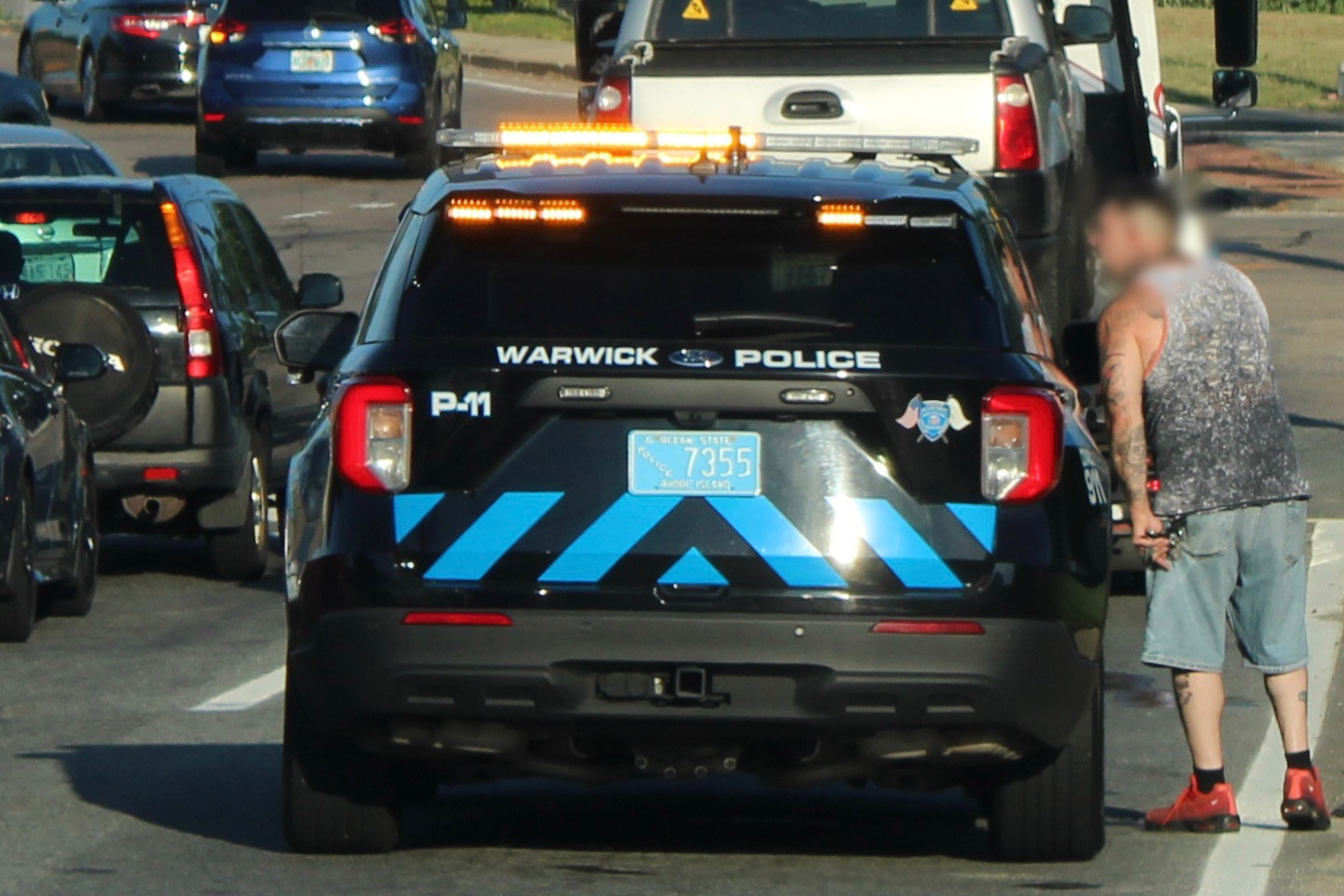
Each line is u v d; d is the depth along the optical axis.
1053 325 40.75
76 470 42.91
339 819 25.62
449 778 25.39
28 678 37.28
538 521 23.44
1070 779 25.12
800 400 23.27
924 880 25.11
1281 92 152.88
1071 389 25.16
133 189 46.78
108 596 45.88
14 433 39.78
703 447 23.38
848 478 23.36
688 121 40.78
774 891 24.55
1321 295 83.12
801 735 23.38
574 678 23.30
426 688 23.42
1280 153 124.31
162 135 118.38
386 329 24.12
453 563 23.47
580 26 49.53
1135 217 26.70
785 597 23.22
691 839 27.30
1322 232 99.50
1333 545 47.31
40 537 41.16
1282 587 27.03
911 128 40.16
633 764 24.23
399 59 101.62
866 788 30.53
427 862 25.73
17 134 69.69
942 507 23.41
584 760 24.25
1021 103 39.91
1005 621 23.27
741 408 23.27
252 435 47.94
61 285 44.88
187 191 48.25
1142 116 51.22
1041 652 23.39
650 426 23.42
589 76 49.59
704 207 24.17
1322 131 135.62
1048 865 25.75
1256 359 26.75
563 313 23.94
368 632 23.42
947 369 23.50
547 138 26.05
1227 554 26.86
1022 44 40.75
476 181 24.84
